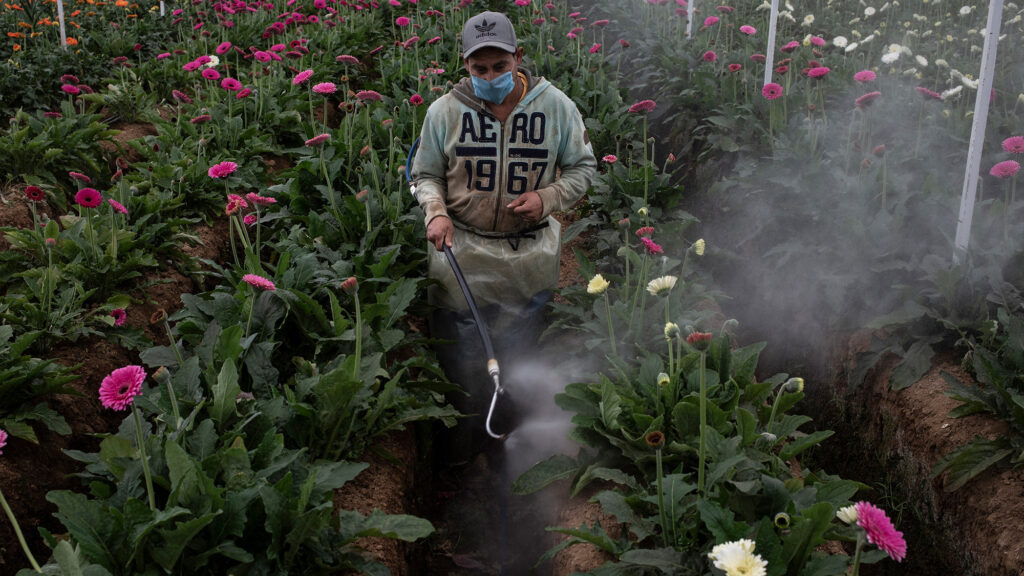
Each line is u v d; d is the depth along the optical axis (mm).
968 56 7250
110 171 4754
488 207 3309
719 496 2225
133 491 2078
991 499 2766
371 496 2715
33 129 4492
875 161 4395
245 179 4949
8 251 3438
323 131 5465
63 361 3023
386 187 4246
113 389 1823
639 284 3289
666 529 2170
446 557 3244
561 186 3262
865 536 1653
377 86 6883
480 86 3043
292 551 2055
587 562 2471
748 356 2904
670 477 2236
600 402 2727
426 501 3439
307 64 7281
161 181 4512
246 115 5684
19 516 2424
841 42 6484
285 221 4254
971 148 3410
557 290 3645
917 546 3160
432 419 3545
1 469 2443
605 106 6336
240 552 1991
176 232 4184
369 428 2848
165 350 2777
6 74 5637
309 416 2564
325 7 8227
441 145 3252
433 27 8836
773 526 2082
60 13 6281
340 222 3867
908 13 9266
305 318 3033
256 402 2496
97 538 1899
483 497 3584
